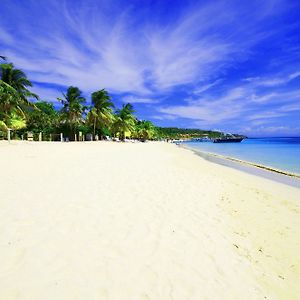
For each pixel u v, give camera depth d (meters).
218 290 3.57
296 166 21.88
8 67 34.81
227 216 6.70
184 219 6.05
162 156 24.12
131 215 5.91
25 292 3.13
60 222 5.14
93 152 21.14
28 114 41.56
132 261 4.03
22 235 4.47
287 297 3.63
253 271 4.18
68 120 46.88
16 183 7.87
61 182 8.40
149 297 3.28
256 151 43.84
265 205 8.26
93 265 3.81
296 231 6.09
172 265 4.04
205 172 14.92
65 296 3.13
